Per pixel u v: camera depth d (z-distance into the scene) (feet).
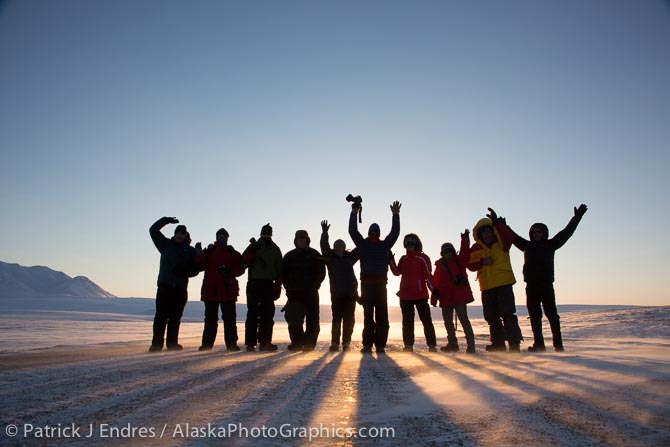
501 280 21.13
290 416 7.97
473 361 15.69
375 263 22.76
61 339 39.91
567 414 7.75
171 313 24.23
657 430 6.82
